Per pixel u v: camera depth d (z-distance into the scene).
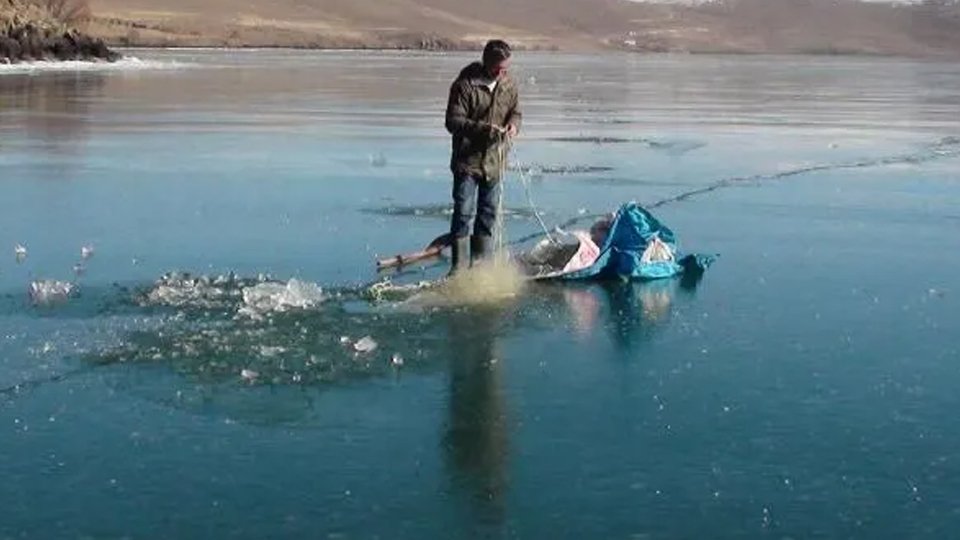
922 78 58.53
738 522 4.45
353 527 4.38
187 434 5.27
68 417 5.46
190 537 4.29
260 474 4.84
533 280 8.52
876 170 16.11
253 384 5.95
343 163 15.97
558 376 6.21
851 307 7.86
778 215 11.94
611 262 8.66
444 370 6.26
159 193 12.71
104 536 4.29
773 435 5.36
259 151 17.30
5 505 4.54
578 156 17.56
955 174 15.70
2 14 60.19
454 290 8.03
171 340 6.65
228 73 50.72
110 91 33.94
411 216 11.41
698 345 6.87
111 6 177.12
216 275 8.47
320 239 10.10
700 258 9.05
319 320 7.16
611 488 4.75
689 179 14.91
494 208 8.77
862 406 5.78
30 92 32.66
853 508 4.58
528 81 47.94
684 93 39.06
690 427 5.46
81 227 10.45
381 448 5.14
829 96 37.88
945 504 4.62
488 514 4.50
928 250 10.02
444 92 36.25
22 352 6.43
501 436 5.31
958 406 5.79
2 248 9.39
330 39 164.38
